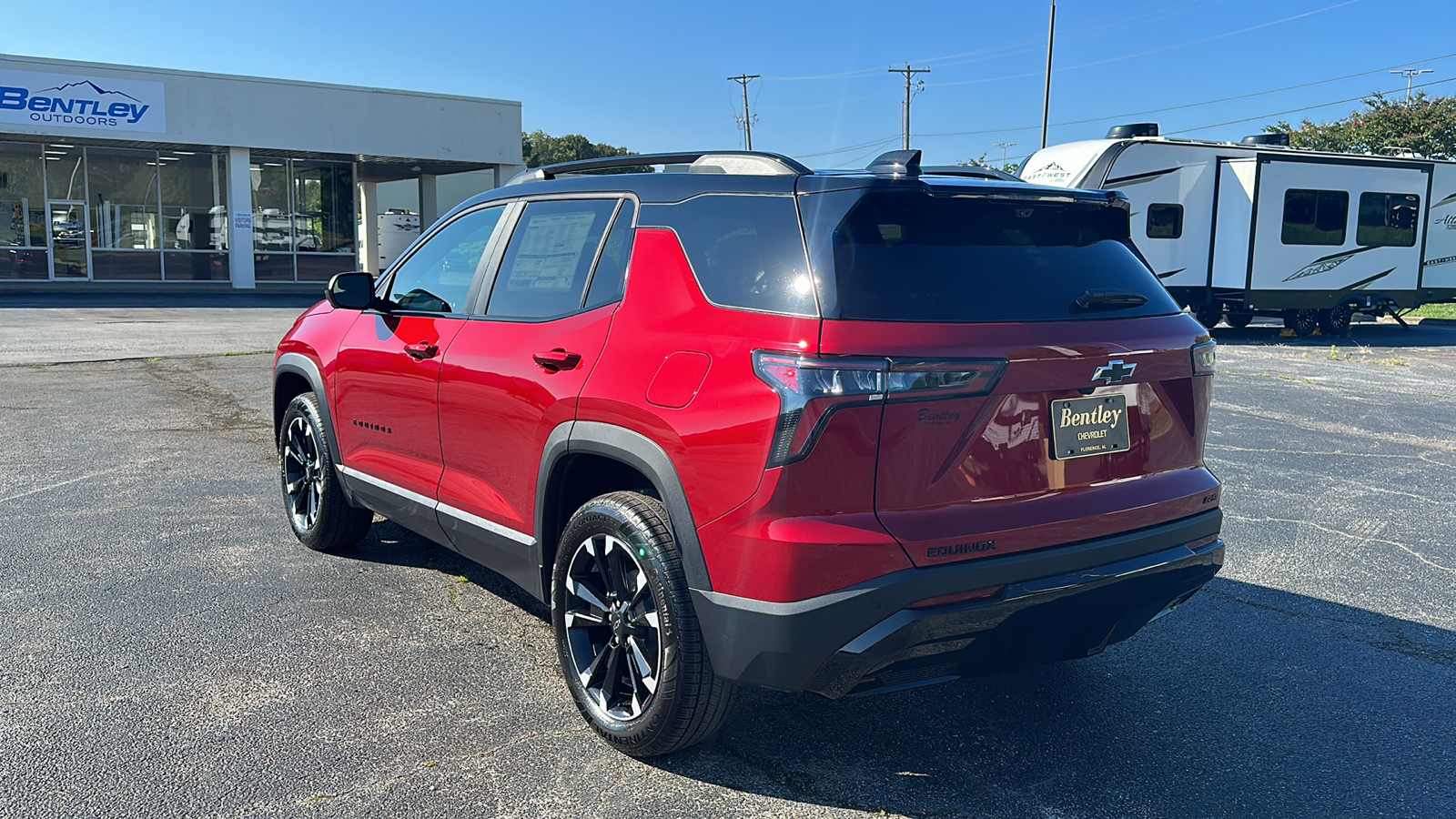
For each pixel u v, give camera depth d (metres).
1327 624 4.30
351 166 31.23
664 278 3.03
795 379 2.54
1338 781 3.01
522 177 3.95
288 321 18.91
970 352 2.62
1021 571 2.69
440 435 3.86
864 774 3.00
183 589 4.41
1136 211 18.53
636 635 3.02
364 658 3.74
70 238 28.00
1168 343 3.02
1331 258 19.39
